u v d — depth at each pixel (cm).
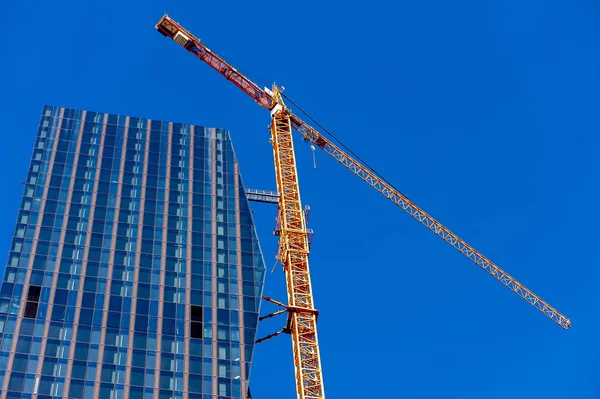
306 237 17800
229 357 15600
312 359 15988
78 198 17750
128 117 19975
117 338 15450
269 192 19538
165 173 18825
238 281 16888
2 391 14325
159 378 15038
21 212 17162
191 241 17475
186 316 16075
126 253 16925
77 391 14588
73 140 19025
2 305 15488
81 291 16038
